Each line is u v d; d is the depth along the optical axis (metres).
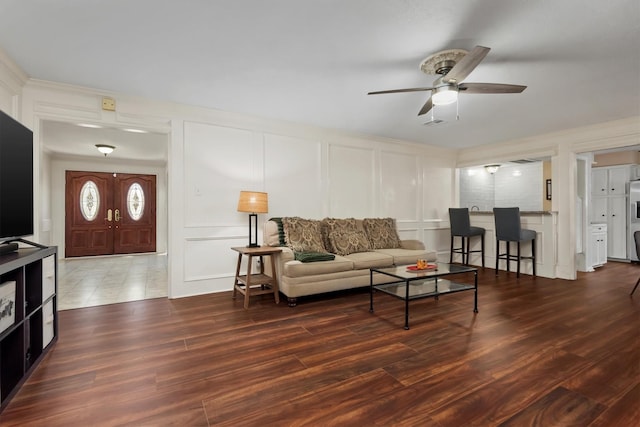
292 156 4.36
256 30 2.13
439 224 5.92
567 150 4.58
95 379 1.86
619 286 4.14
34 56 2.49
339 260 3.60
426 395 1.70
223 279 3.89
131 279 4.65
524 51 2.36
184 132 3.65
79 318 2.93
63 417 1.51
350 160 4.89
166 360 2.10
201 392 1.73
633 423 1.46
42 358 2.10
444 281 3.58
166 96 3.34
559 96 3.25
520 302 3.43
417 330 2.63
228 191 3.92
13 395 1.67
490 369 1.97
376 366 2.02
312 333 2.57
